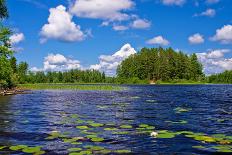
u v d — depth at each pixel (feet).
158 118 54.03
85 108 74.18
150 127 43.11
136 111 66.08
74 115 59.11
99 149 29.86
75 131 40.16
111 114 60.59
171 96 128.16
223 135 37.35
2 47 159.33
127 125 45.21
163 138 35.37
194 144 32.40
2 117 56.65
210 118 54.03
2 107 78.43
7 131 40.83
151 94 146.82
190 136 36.58
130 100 102.42
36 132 39.88
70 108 74.59
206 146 31.45
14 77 204.33
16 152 28.71
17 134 38.55
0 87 172.35
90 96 130.41
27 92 178.29
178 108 72.64
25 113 63.77
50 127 43.93
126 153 28.60
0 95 142.92
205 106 78.54
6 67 172.24
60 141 33.78
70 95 141.08
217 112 63.98
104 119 52.75
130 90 205.87
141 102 92.68
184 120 51.39
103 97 122.21
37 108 75.36
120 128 42.50
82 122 48.85
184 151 29.63
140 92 171.63
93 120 51.52
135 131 40.04
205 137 35.42
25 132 39.96
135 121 50.14
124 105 81.92
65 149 29.89
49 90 214.07
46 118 54.75
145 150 29.94
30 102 96.53
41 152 28.68
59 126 44.83
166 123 47.78
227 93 158.92
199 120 51.31
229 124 46.91
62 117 56.13
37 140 34.60
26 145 32.09
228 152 29.12
